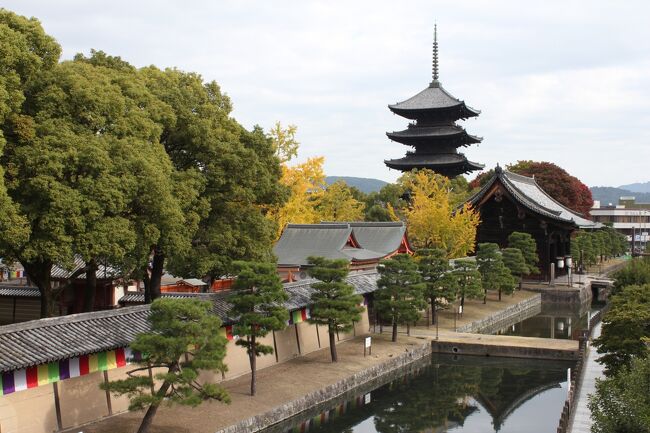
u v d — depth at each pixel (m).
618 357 34.38
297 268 63.72
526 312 81.31
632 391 22.14
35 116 33.25
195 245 43.66
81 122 34.66
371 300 58.81
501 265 75.12
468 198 103.69
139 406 26.44
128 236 33.47
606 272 120.38
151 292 44.50
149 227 35.56
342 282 43.72
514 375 47.75
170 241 38.25
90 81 35.19
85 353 28.94
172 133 42.75
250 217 45.03
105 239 32.19
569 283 93.81
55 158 31.12
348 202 94.06
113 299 54.22
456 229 79.62
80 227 31.55
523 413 39.41
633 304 34.94
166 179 35.97
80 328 30.44
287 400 35.66
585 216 147.75
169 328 27.36
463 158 114.69
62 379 28.97
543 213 96.50
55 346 28.20
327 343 51.09
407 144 119.50
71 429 29.19
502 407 40.56
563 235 103.69
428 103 114.38
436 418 38.56
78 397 29.91
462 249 82.12
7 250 31.66
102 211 32.47
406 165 115.38
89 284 40.00
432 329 58.97
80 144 32.41
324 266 44.28
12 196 31.39
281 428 34.41
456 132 111.88
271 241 46.97
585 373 41.41
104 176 32.66
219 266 43.06
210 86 47.44
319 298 44.09
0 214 27.97
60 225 31.03
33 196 31.52
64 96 33.56
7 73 30.66
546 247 98.38
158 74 44.16
